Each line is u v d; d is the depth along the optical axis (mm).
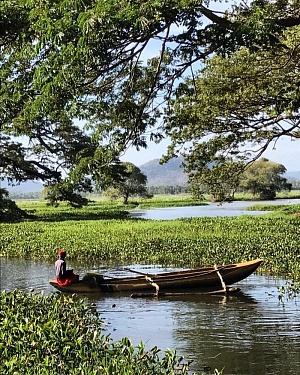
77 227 38594
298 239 26016
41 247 28391
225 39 9953
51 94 10203
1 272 22219
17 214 52438
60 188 12352
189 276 16875
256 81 20703
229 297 16062
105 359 7195
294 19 11891
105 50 9586
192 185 25641
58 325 8562
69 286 17062
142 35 9875
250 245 24438
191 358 10555
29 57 11531
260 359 10414
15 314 9617
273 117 21609
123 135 12555
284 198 114250
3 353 7508
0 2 11664
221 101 21188
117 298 16297
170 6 9070
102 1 9227
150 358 7758
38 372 6859
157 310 14648
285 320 13172
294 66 19297
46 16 9883
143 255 24750
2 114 12625
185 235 30484
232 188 25125
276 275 19484
